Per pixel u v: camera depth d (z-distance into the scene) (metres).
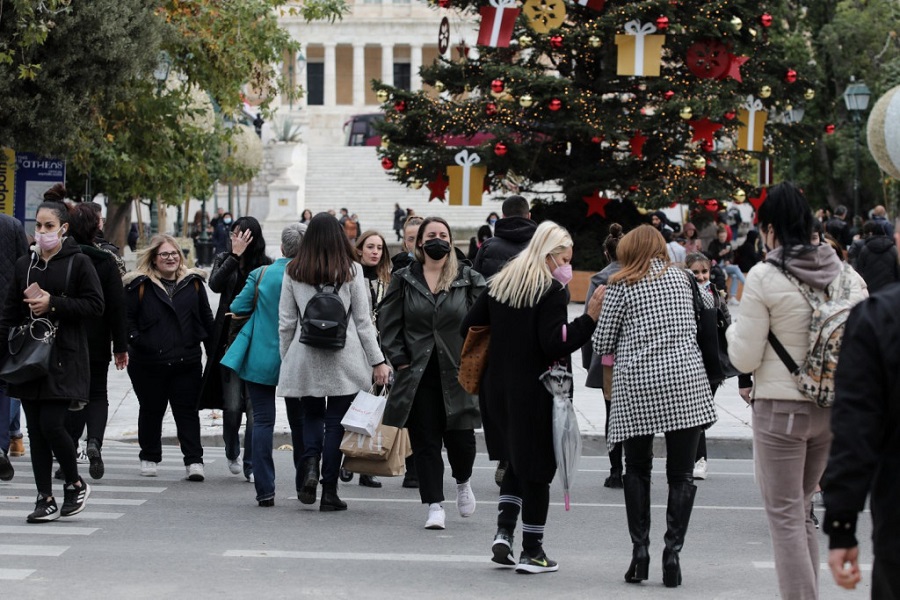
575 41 82.50
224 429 32.69
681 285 21.36
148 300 31.91
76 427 32.25
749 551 24.73
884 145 26.92
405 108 86.75
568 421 21.38
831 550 12.27
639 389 21.02
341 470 33.12
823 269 18.53
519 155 84.56
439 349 25.98
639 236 21.53
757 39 84.44
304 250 27.50
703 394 21.17
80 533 24.97
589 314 21.59
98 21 53.75
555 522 27.91
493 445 22.52
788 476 18.56
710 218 91.31
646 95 85.62
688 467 21.33
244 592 20.09
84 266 25.58
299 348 27.39
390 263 33.25
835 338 18.17
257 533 25.42
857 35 128.88
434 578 21.55
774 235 18.89
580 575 22.16
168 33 60.84
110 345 31.62
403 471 28.08
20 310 25.61
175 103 66.69
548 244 21.77
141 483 31.77
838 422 12.29
